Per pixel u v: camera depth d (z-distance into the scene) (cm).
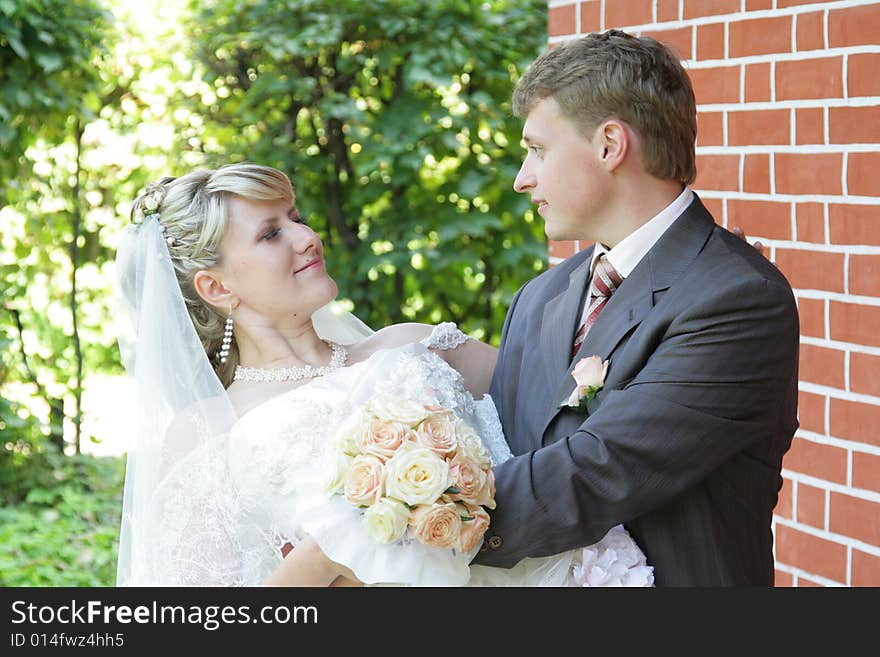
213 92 655
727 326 200
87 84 619
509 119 632
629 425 200
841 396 286
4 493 588
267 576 222
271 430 222
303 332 248
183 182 243
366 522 196
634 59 210
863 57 275
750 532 214
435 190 644
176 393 233
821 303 290
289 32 608
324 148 650
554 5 368
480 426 237
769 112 300
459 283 657
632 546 213
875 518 279
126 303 252
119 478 617
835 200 284
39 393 639
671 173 213
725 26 311
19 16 559
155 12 657
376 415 204
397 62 618
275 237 239
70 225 665
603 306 220
